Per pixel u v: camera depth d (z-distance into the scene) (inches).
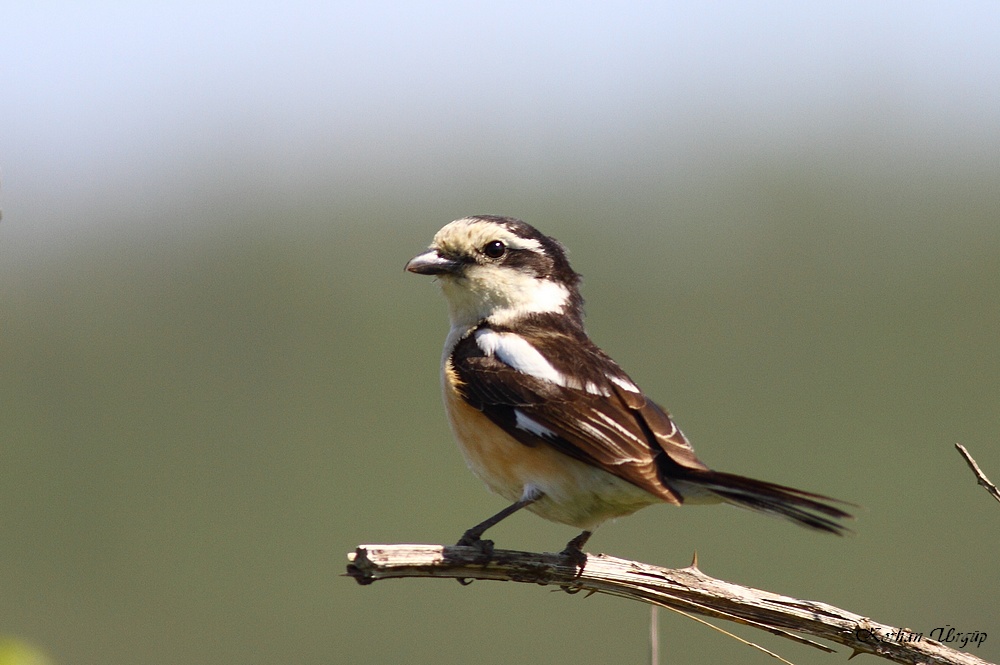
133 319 746.2
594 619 545.0
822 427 620.1
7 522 593.0
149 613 546.0
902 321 672.4
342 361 696.4
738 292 710.5
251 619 542.9
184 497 609.6
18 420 660.1
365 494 613.9
